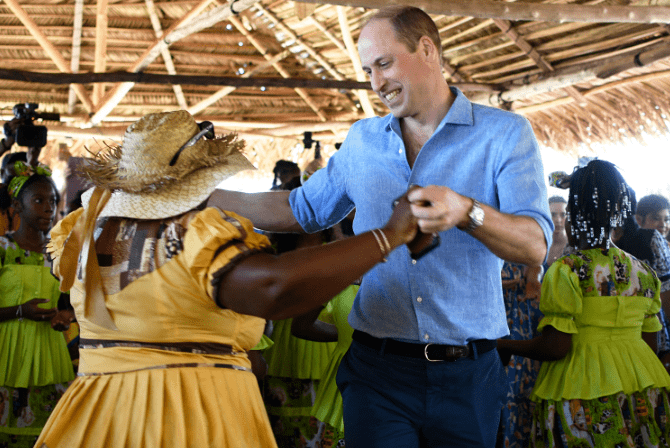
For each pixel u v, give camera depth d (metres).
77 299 1.60
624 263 2.82
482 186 1.98
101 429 1.48
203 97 9.45
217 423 1.49
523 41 6.78
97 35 7.46
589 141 7.82
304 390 3.54
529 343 2.85
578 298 2.74
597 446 2.69
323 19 7.75
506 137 1.94
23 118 5.11
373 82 1.99
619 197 2.81
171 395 1.48
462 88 7.86
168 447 1.45
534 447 2.95
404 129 2.11
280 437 3.52
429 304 1.97
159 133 1.54
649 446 2.71
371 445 2.01
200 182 1.55
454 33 7.10
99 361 1.55
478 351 2.00
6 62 8.27
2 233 4.00
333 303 3.00
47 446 1.48
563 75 6.91
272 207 2.26
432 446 2.05
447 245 1.96
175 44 8.45
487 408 2.02
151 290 1.48
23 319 3.36
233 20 8.17
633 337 2.81
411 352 1.99
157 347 1.51
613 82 6.97
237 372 1.59
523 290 4.05
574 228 2.89
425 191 1.51
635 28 6.07
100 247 1.55
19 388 3.37
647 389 2.77
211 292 1.42
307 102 9.74
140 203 1.53
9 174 4.50
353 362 2.11
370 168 2.08
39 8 7.61
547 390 2.85
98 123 8.80
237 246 1.40
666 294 3.50
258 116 10.00
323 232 3.55
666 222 4.77
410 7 1.98
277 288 1.34
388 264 2.01
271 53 8.77
